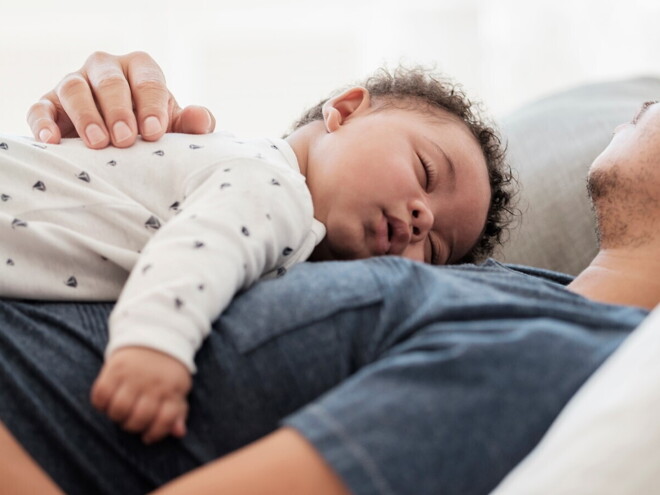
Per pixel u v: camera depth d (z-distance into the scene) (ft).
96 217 2.51
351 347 2.08
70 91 2.87
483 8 8.96
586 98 5.61
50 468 1.96
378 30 9.31
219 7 9.16
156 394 1.92
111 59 3.23
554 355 1.91
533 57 8.56
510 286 2.31
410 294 2.17
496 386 1.82
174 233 2.24
